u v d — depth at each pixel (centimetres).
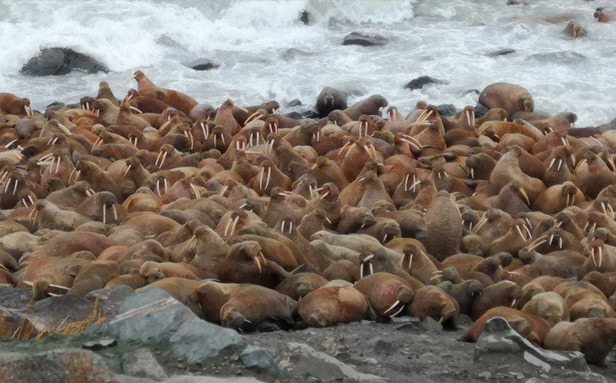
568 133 7500
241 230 4850
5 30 9794
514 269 4984
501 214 5594
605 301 4475
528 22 10894
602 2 11544
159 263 4466
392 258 4828
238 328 4044
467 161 6519
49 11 10194
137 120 7562
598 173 6378
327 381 3428
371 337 4006
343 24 10894
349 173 6462
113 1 10556
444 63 9769
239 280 4438
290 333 4034
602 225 5591
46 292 4316
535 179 6303
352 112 8150
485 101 8444
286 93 9144
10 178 6194
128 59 9856
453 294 4516
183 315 3412
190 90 9231
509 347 3750
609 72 9562
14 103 8025
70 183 6253
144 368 3134
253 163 6550
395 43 10319
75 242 4891
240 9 10606
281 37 10500
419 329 4212
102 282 4378
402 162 6494
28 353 2934
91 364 2853
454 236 5356
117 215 5616
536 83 9256
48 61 9600
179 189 6003
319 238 5062
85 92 9206
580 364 3750
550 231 5297
